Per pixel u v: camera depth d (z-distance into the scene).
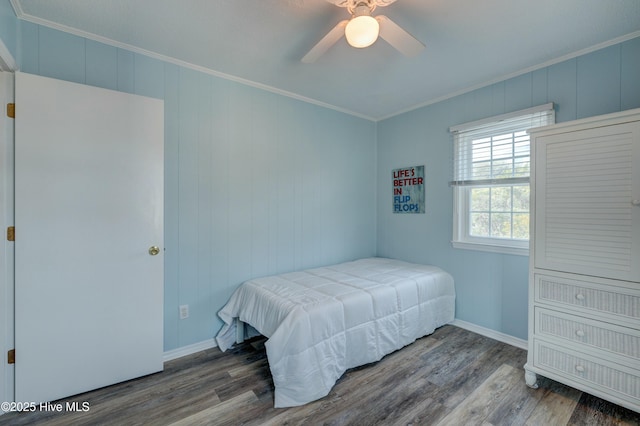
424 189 3.15
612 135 1.55
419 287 2.53
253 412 1.67
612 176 1.55
